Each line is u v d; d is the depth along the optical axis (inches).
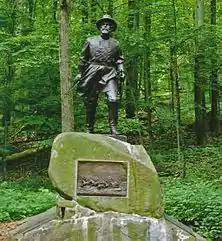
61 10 483.2
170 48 634.8
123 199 291.1
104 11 661.3
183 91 815.7
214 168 649.0
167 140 782.5
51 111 658.2
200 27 610.2
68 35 485.4
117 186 293.0
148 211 291.1
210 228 384.8
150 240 285.1
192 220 397.1
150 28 648.4
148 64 690.8
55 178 291.0
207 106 948.0
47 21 681.6
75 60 596.7
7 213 410.0
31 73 648.4
